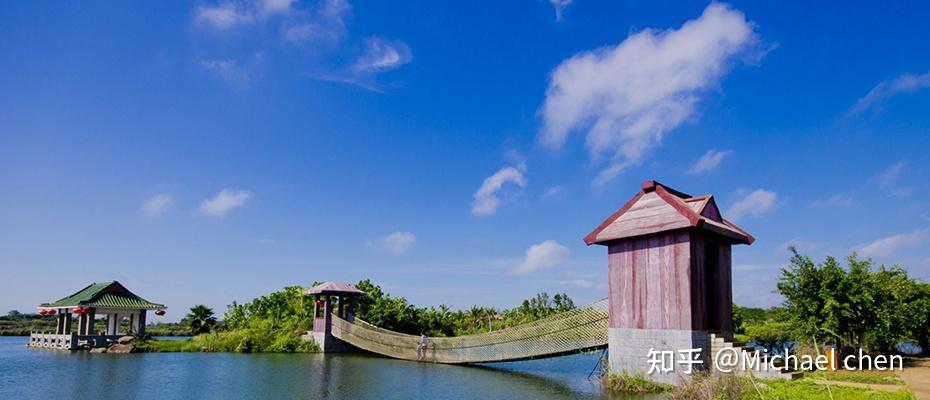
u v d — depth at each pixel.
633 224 21.48
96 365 31.97
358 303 49.06
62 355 39.56
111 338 45.31
